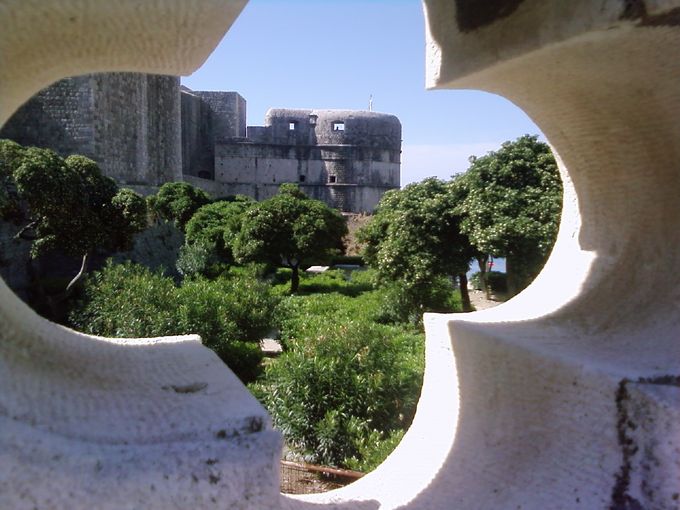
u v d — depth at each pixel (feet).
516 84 8.36
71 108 63.62
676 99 7.18
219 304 26.55
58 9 5.34
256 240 52.49
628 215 8.80
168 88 89.66
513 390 8.24
